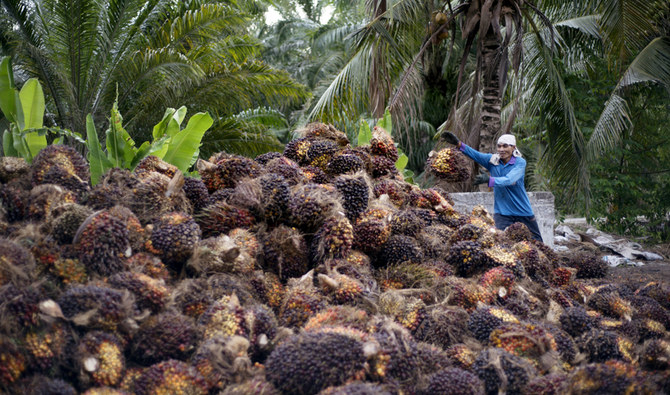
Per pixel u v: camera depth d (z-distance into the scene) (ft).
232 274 7.95
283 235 8.64
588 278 12.84
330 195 9.25
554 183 34.22
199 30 29.60
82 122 27.07
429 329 7.79
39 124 11.89
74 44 25.61
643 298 10.33
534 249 10.94
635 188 34.22
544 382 6.51
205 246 7.77
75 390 5.60
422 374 6.78
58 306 5.90
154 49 29.48
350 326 6.79
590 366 6.42
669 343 8.30
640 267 24.23
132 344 6.41
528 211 18.53
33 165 8.73
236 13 29.76
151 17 28.89
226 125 29.81
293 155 12.21
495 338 7.41
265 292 8.07
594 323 8.63
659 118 34.50
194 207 9.20
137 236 7.72
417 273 9.07
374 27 27.30
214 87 30.04
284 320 7.55
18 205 7.86
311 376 5.94
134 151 12.23
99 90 27.94
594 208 33.24
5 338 5.49
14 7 24.38
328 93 30.32
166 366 5.94
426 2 28.50
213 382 6.02
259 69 29.89
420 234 10.35
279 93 32.63
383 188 11.76
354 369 6.07
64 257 6.77
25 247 6.64
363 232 9.43
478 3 25.31
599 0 27.32
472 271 9.59
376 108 28.50
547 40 32.37
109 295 6.24
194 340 6.61
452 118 27.68
